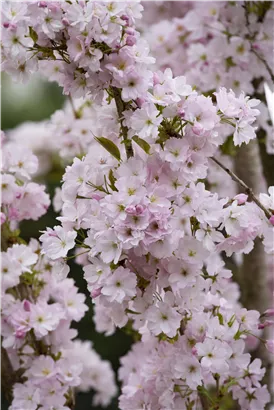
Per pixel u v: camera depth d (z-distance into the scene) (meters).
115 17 1.60
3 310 1.82
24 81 1.67
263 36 2.10
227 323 1.70
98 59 1.60
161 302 1.62
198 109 1.58
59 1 1.62
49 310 1.82
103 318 1.95
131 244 1.56
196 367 1.65
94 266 1.61
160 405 1.72
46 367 1.82
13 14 1.63
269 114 2.10
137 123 1.58
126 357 2.02
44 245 1.62
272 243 1.62
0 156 1.90
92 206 1.60
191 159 1.59
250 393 1.75
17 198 1.88
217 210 1.59
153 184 1.58
